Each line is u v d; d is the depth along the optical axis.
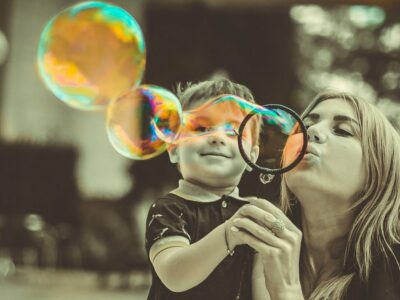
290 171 1.57
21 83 12.35
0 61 11.46
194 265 1.42
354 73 11.04
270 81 8.19
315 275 1.66
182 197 1.71
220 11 8.24
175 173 8.36
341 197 1.57
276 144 1.58
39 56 2.58
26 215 10.20
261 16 8.30
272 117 1.53
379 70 10.87
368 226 1.56
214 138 1.73
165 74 7.93
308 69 11.17
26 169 10.61
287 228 1.43
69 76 2.57
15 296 7.35
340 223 1.61
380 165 1.57
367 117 1.59
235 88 1.83
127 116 2.21
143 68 2.61
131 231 9.09
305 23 11.11
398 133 1.69
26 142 10.75
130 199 9.32
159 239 1.60
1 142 10.70
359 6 9.33
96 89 2.57
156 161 8.42
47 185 10.64
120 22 2.56
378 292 1.52
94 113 12.67
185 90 1.94
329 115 1.61
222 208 1.71
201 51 8.09
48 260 9.48
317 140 1.57
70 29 2.54
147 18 8.47
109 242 8.73
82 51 2.57
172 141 1.88
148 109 2.12
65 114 12.64
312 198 1.58
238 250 1.66
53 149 10.73
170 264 1.46
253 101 1.87
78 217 10.41
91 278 8.77
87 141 12.53
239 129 1.52
